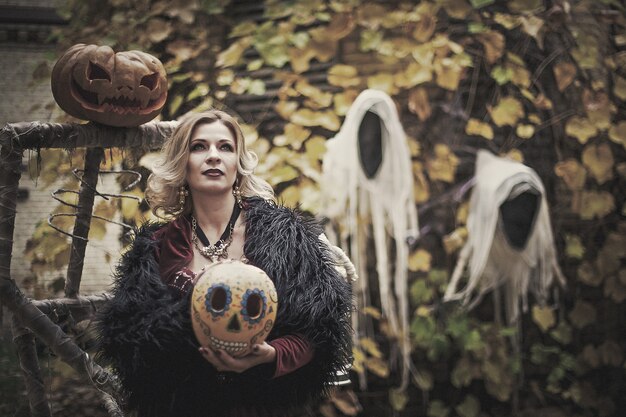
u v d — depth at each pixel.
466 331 5.25
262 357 2.22
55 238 4.70
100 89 2.84
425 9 5.17
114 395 2.88
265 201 2.52
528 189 5.15
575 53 5.40
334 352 2.37
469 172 5.42
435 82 5.45
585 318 5.59
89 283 6.90
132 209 4.57
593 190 5.65
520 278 5.31
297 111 5.09
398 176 5.09
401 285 5.11
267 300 2.18
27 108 8.03
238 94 5.37
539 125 5.62
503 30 5.54
